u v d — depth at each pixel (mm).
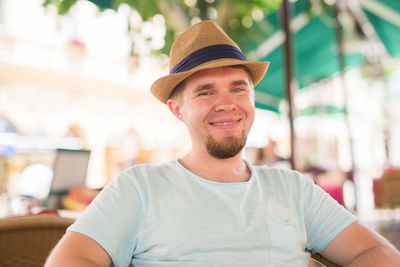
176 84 1322
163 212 1127
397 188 4738
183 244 1096
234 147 1240
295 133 3381
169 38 3412
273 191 1275
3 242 1068
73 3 3156
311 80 7660
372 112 9562
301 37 5688
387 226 4465
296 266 1190
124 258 1095
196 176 1205
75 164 2752
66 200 2494
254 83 1456
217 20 3467
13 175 3920
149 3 3199
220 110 1241
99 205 1084
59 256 955
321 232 1282
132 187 1156
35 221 1113
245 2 3443
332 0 4199
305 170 5637
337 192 4938
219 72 1268
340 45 5801
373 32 6121
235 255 1109
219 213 1148
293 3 4289
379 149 9414
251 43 4223
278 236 1180
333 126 8812
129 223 1108
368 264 1105
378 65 7926
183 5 3365
